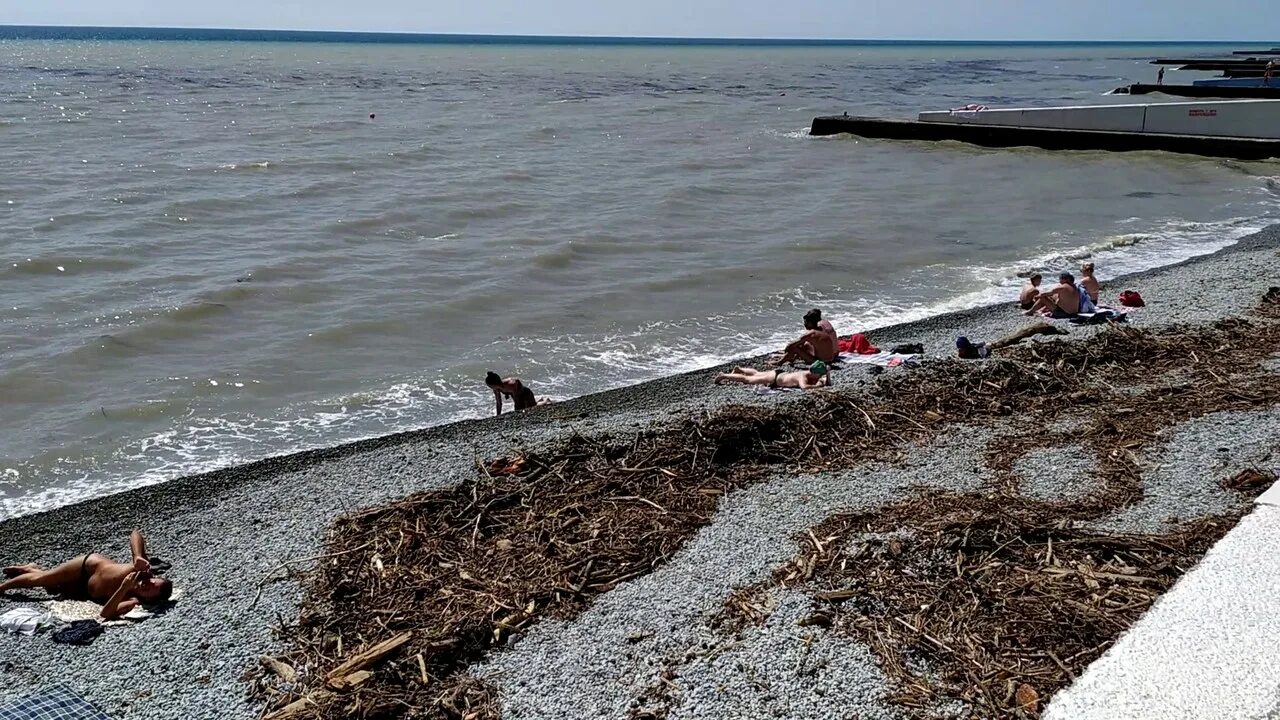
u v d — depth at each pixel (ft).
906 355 45.83
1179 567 24.12
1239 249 74.33
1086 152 130.62
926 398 38.37
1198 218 88.28
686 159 124.06
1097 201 96.84
